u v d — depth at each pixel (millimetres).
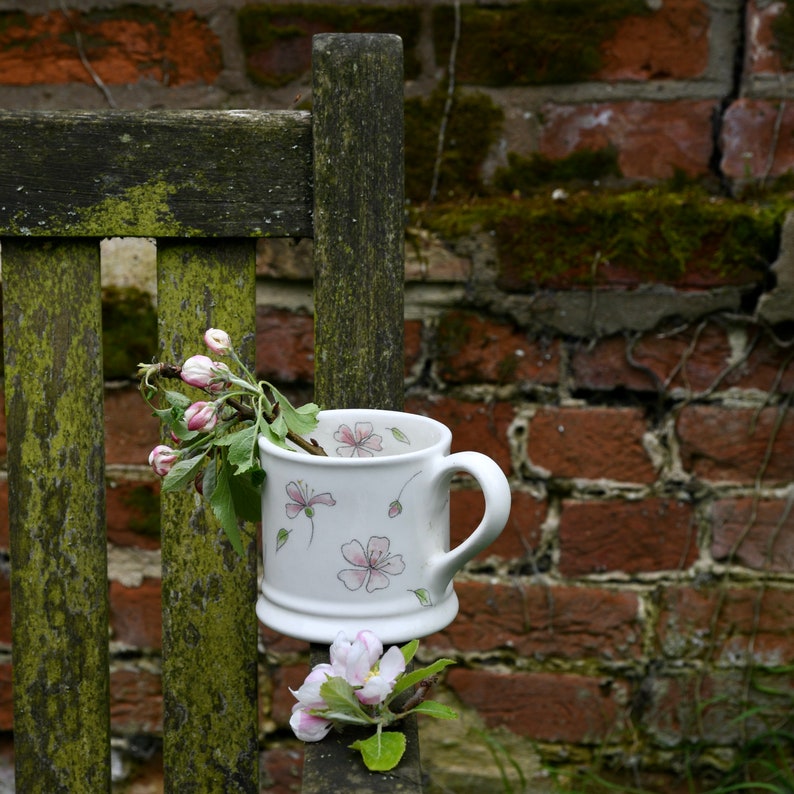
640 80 1732
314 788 1247
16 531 1416
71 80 1753
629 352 1726
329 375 1423
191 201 1403
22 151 1394
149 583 1784
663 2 1717
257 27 1739
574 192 1747
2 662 1811
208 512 1419
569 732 1789
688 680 1771
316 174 1405
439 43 1738
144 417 1754
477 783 1801
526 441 1749
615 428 1740
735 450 1738
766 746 1777
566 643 1775
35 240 1403
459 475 1748
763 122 1725
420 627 1317
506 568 1770
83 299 1409
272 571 1327
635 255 1699
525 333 1730
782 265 1689
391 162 1408
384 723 1288
